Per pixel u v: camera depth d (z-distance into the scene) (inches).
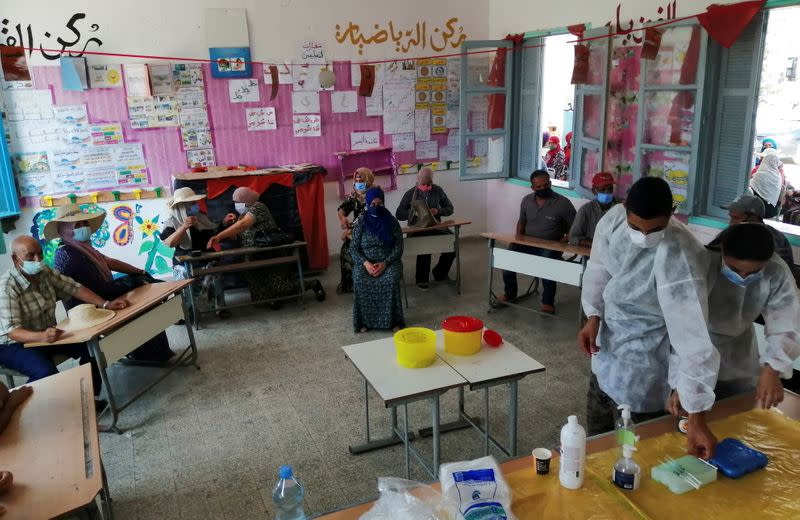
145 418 129.3
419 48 249.1
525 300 197.9
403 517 50.7
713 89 167.6
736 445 61.8
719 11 154.3
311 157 242.4
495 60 242.7
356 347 102.2
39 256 120.9
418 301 199.2
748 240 62.1
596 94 206.4
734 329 70.3
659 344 75.4
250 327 180.9
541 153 254.8
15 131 201.2
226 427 124.4
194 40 215.9
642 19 183.8
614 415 88.2
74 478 65.3
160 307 140.1
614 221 74.9
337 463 110.6
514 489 57.9
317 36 232.1
